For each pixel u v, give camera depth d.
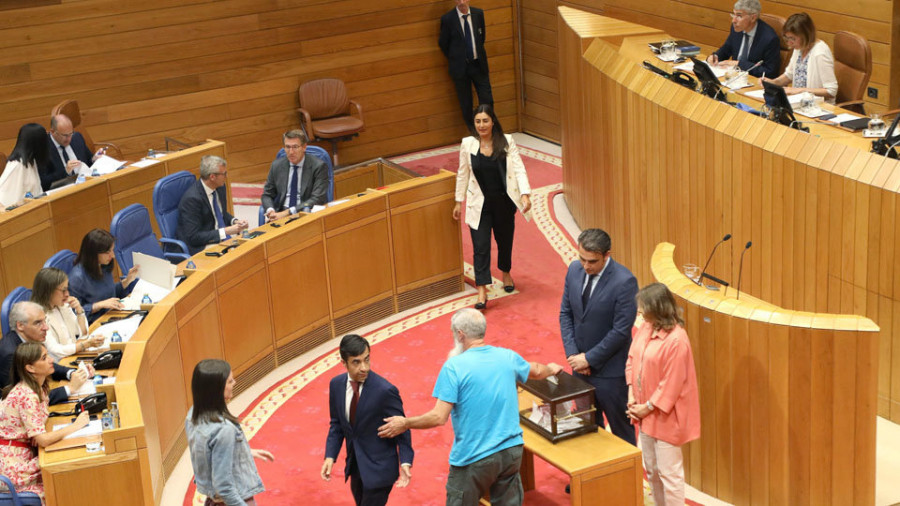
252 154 12.56
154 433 5.96
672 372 5.16
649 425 5.31
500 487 4.98
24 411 5.30
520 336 7.98
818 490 5.44
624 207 8.82
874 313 6.20
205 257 7.32
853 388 5.23
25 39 11.10
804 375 5.31
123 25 11.51
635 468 5.23
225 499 4.52
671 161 7.82
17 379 5.40
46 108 11.40
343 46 12.73
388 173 9.62
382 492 5.11
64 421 5.54
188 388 6.71
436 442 6.52
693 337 5.72
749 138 6.87
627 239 8.84
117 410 5.39
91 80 11.51
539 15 13.13
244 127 12.43
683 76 8.09
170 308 6.44
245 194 12.14
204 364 4.56
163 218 8.22
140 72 11.72
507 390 4.86
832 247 6.37
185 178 8.44
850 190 6.16
